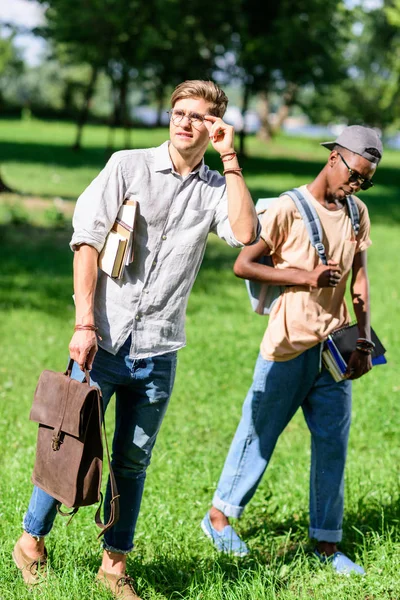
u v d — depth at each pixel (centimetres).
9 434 672
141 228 384
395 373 904
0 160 3078
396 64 4075
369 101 5616
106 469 608
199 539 489
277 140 5812
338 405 472
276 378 470
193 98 376
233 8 3444
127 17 3125
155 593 420
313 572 455
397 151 6184
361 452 679
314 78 3803
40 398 385
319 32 3609
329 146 462
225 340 1035
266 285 471
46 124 6250
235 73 3741
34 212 1969
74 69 6962
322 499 476
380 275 1550
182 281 393
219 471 609
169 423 735
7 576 410
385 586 434
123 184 380
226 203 393
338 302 473
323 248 456
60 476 374
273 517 536
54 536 466
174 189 385
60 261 1505
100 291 390
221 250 1797
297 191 462
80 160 3325
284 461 650
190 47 3378
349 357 464
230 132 376
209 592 410
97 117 6931
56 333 1030
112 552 414
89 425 371
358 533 504
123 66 3331
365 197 2956
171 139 382
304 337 461
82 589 398
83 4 3128
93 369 392
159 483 575
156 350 393
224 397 819
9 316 1097
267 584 430
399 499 540
